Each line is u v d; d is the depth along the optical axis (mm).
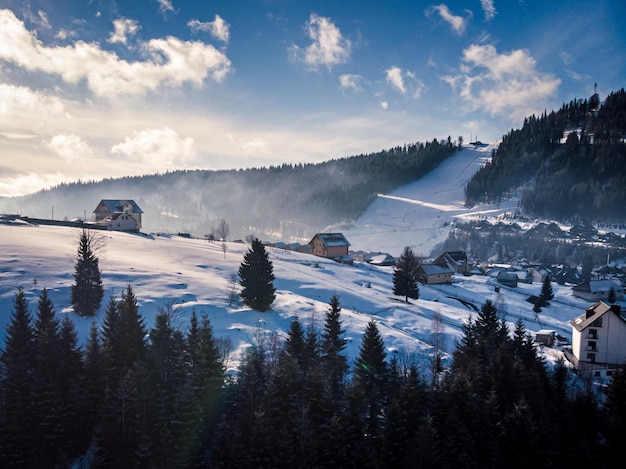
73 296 50500
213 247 110938
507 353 43375
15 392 31984
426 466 32281
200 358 35781
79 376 33906
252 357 36969
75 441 32688
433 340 59719
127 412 31578
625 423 38594
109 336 38781
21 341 35875
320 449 31719
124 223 120375
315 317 60844
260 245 62188
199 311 56188
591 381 52719
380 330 59812
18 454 30125
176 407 31812
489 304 59156
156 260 82000
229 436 31500
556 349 69062
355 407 33406
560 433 38469
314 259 122062
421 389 37469
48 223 109750
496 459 35219
